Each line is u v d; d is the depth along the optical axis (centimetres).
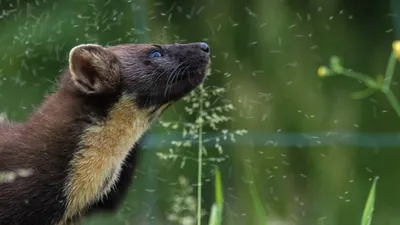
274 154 1603
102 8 1187
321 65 1828
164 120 1188
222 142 1369
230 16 1783
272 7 1811
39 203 838
